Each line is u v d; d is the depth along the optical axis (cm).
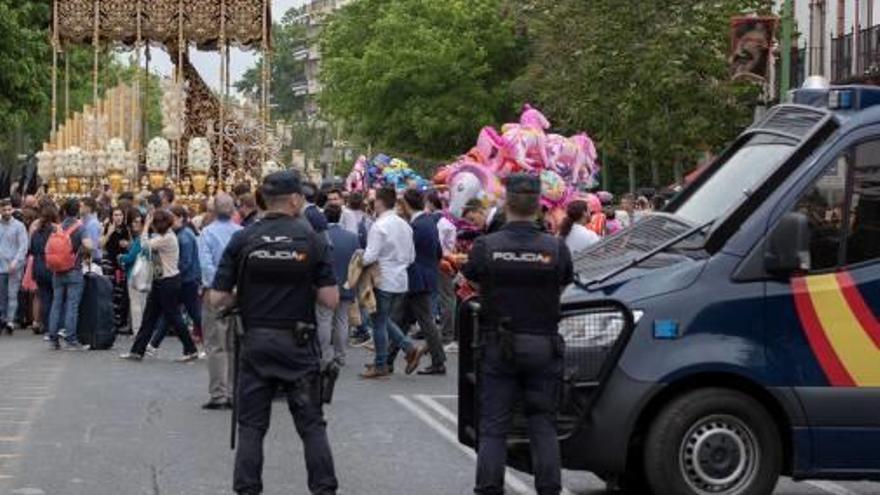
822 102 1180
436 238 2070
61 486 1235
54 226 2653
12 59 5059
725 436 1100
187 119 4147
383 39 6988
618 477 1193
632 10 3609
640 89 3572
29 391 1847
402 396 1841
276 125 5531
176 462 1350
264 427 1092
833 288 1103
